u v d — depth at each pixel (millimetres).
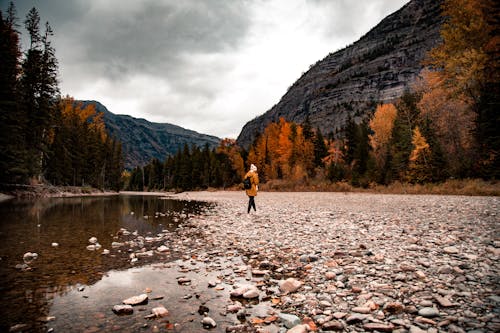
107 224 11078
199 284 4543
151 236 8680
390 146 46250
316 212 13609
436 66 25844
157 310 3404
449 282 3885
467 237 6504
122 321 3211
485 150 24594
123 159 91938
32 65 33219
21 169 25906
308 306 3551
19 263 5570
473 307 3088
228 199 31609
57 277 4781
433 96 35594
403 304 3354
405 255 5402
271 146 65375
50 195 32906
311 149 60531
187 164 88375
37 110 33438
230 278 4801
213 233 9141
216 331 2979
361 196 27984
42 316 3312
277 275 4887
